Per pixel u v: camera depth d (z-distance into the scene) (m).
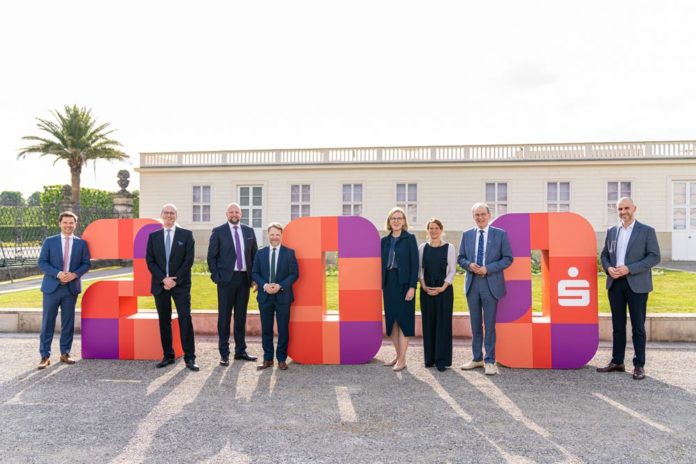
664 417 4.07
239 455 3.40
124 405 4.39
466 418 4.06
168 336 5.77
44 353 5.70
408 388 4.86
